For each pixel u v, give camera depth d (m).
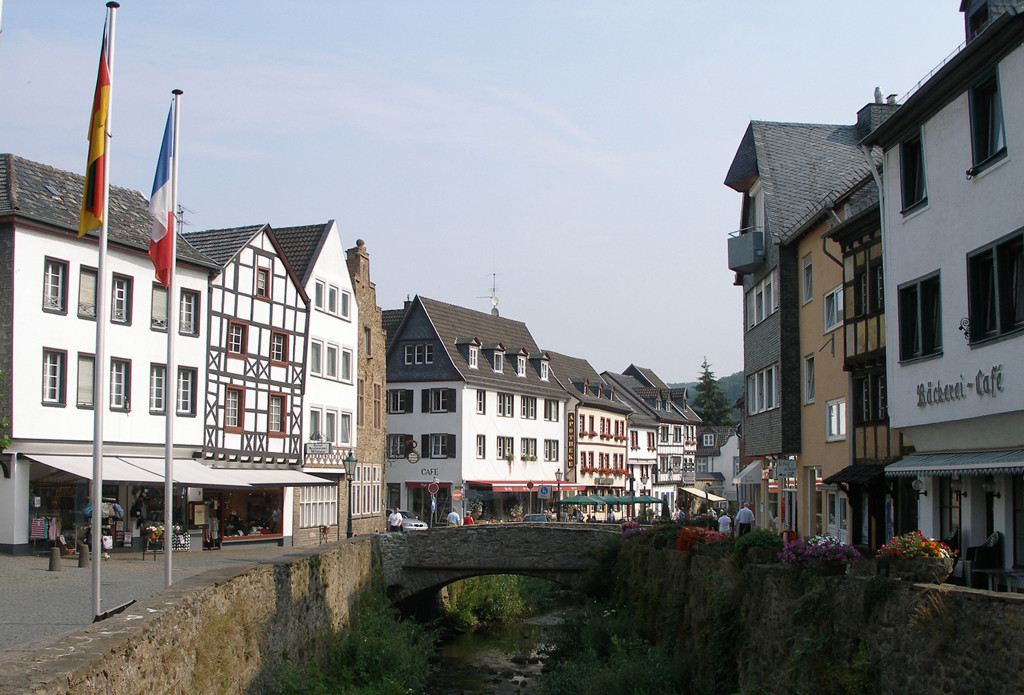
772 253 29.75
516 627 36.56
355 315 45.84
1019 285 15.49
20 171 28.81
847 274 24.06
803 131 31.67
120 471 28.39
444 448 58.75
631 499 65.19
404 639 24.47
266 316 37.81
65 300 28.50
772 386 30.44
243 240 36.72
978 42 15.76
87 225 14.28
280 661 17.08
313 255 42.16
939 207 17.77
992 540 16.62
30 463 27.27
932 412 18.05
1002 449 16.27
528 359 68.88
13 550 26.58
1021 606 9.11
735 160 31.97
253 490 37.03
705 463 105.88
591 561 31.64
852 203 24.19
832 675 12.09
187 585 13.65
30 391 27.30
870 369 22.86
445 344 59.41
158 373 32.03
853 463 23.80
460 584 38.28
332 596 21.81
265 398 37.59
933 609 10.39
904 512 21.34
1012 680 9.10
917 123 18.55
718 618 17.38
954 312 17.23
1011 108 15.41
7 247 27.02
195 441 33.53
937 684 10.25
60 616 15.27
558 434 70.62
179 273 33.16
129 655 9.80
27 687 7.39
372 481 48.91
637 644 22.69
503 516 62.53
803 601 13.36
